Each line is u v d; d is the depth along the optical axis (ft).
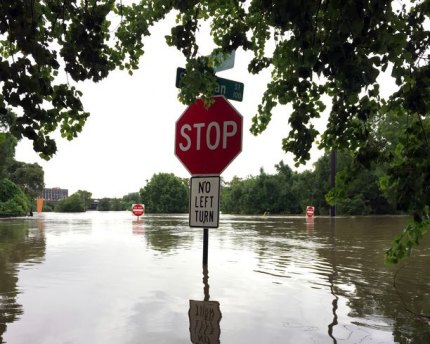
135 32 14.25
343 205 137.59
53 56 11.79
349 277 18.89
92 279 18.07
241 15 13.98
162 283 17.29
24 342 10.52
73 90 12.61
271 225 63.10
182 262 22.85
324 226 60.39
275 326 11.78
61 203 229.25
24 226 57.11
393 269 21.04
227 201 204.74
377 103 12.69
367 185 137.39
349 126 13.60
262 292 15.81
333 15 9.29
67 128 13.93
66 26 12.36
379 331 11.39
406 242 13.38
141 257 24.77
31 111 11.26
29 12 11.80
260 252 27.63
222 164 18.95
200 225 19.69
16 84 10.94
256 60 14.57
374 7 8.97
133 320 12.26
